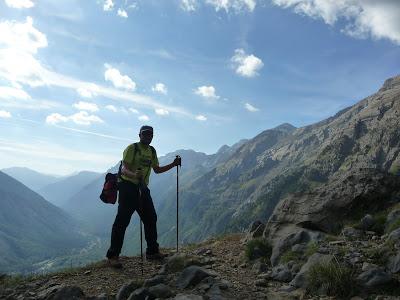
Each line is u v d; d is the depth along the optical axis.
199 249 5.20
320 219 4.70
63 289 3.20
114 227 4.16
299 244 4.09
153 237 4.42
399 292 2.91
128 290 3.25
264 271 3.90
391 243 3.59
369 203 4.77
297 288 3.28
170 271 3.86
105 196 4.21
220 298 3.01
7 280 4.18
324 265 3.25
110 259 4.15
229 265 4.20
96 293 3.36
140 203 4.18
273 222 4.98
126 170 4.14
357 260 3.39
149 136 4.24
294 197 5.24
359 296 2.95
